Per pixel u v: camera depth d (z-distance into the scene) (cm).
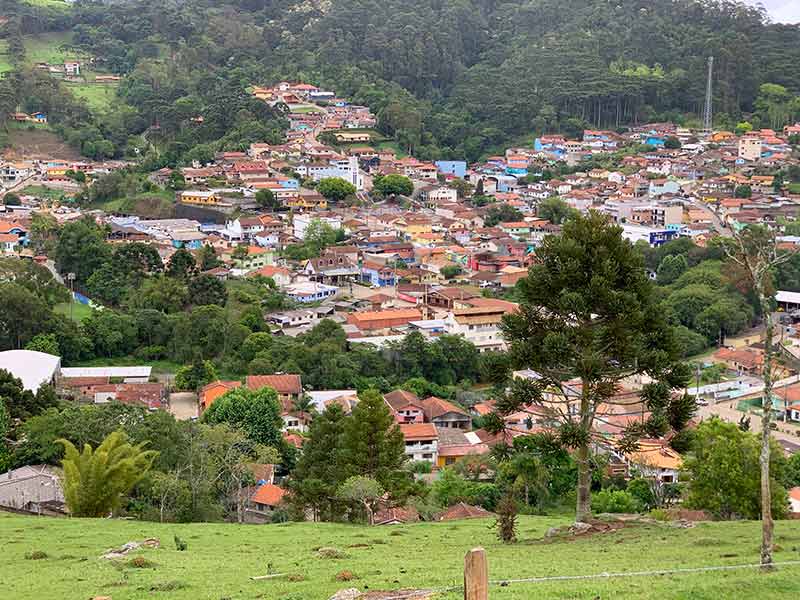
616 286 6316
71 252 19638
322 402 14062
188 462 9081
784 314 19838
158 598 4241
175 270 18788
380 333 17200
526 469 6744
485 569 2939
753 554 4769
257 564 5084
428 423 13125
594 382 6362
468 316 17475
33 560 5491
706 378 16088
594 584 3916
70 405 12156
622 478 10725
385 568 4766
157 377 15488
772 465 7975
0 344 15612
